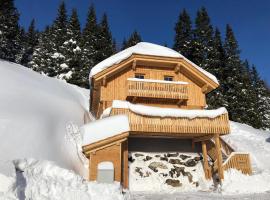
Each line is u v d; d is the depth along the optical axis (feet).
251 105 136.67
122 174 54.49
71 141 56.13
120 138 51.67
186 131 56.75
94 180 48.32
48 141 49.21
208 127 57.72
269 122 167.22
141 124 54.90
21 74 82.23
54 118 57.93
